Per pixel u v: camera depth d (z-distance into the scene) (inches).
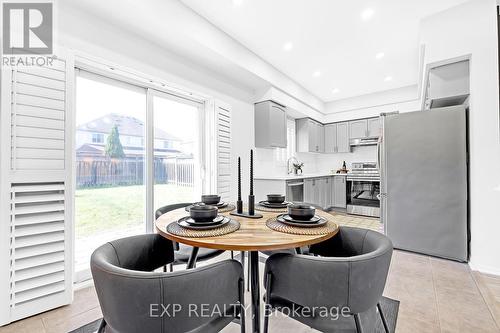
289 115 193.5
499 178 85.5
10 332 56.0
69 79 67.0
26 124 59.9
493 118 86.7
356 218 177.9
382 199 134.9
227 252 107.3
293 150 205.2
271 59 135.0
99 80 86.2
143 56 91.7
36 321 60.1
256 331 47.4
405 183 108.3
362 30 107.3
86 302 69.1
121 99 93.5
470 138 93.9
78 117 81.5
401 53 129.0
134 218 96.6
